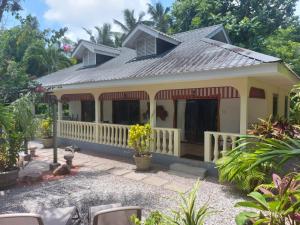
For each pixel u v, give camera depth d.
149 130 9.93
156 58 12.63
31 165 10.52
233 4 30.00
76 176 8.99
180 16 30.69
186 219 3.69
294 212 2.51
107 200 6.75
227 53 9.35
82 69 17.84
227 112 13.16
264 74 7.54
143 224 3.81
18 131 8.69
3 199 6.92
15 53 28.11
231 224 5.28
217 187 7.66
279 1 29.66
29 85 10.02
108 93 13.45
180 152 10.87
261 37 24.75
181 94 10.54
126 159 11.55
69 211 5.05
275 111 13.34
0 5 9.65
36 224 3.84
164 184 8.02
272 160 2.85
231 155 3.26
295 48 23.38
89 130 13.89
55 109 10.25
